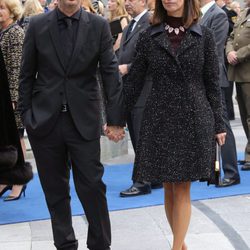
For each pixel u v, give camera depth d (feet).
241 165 27.96
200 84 15.19
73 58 14.55
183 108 14.92
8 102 14.12
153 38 15.10
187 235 18.03
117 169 28.14
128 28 22.66
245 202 21.65
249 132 27.09
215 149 15.42
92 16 14.82
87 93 14.84
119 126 15.25
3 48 20.88
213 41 15.15
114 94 15.08
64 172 15.29
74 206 21.39
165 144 15.02
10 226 19.56
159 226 19.06
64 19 14.58
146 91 21.79
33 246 17.56
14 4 21.27
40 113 14.78
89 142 14.93
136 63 15.52
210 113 15.17
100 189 15.12
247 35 26.16
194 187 23.82
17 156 14.24
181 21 14.98
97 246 15.42
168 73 14.96
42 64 14.78
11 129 14.28
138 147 15.48
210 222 19.29
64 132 14.80
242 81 26.50
